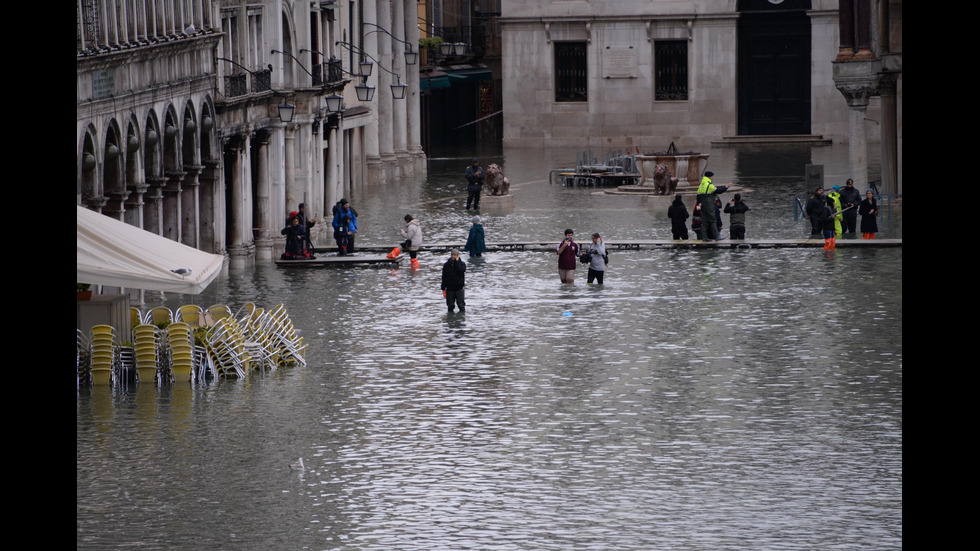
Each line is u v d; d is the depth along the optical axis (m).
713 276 65.00
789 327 52.47
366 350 49.94
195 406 41.94
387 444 37.25
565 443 37.06
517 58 142.12
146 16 60.38
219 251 68.62
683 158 99.44
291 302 60.28
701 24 137.38
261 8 76.44
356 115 103.56
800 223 82.06
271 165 76.75
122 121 57.12
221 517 31.31
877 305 56.38
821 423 38.59
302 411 41.09
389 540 29.69
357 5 106.81
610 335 51.72
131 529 30.52
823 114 134.62
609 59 139.88
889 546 28.86
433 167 127.06
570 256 63.69
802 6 136.88
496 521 30.81
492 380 44.72
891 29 87.94
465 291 62.50
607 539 29.52
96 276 43.88
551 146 142.50
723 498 32.16
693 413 40.00
